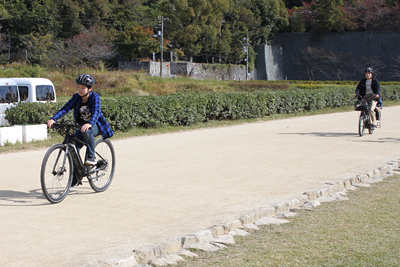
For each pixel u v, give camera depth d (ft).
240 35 247.29
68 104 17.93
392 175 23.21
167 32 212.02
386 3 262.06
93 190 19.56
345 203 17.65
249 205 16.84
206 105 50.47
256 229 14.32
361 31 260.21
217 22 225.56
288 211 16.65
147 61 189.37
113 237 13.10
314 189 19.42
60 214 15.60
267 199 17.74
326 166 25.03
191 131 43.34
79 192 19.12
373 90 39.91
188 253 12.12
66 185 17.75
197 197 18.16
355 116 61.82
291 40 269.64
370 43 248.73
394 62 242.78
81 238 13.00
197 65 208.54
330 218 15.57
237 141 35.83
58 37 208.44
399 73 240.32
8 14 195.11
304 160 27.02
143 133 40.68
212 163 25.98
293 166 25.04
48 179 16.70
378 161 26.68
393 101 97.40
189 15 212.23
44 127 35.83
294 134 40.70
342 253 12.21
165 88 116.37
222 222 14.38
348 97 80.12
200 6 215.72
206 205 16.89
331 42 258.57
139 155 28.81
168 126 45.60
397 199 18.25
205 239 13.24
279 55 267.39
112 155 20.47
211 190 19.39
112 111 39.68
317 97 70.18
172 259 11.65
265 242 13.07
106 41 199.21
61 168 17.25
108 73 124.88
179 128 44.80
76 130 18.03
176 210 16.19
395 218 15.60
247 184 20.56
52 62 177.78
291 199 17.43
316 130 44.16
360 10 262.26
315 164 25.67
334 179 21.54
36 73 124.47
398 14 248.93
